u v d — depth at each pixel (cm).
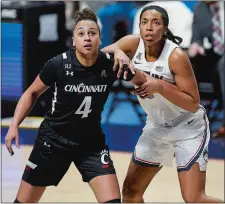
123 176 1262
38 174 764
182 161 802
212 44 1518
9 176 1226
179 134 812
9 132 733
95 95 735
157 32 754
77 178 1247
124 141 1581
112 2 1622
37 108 1703
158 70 780
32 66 1722
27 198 770
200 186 790
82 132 748
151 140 842
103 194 724
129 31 1595
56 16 1678
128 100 1652
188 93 771
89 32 711
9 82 1741
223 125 1541
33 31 1706
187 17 1520
